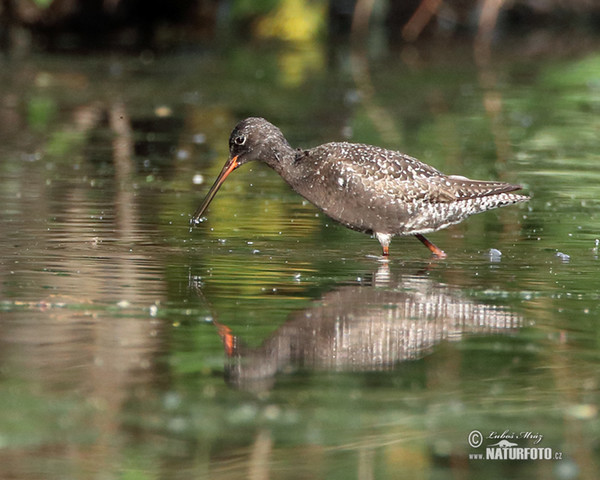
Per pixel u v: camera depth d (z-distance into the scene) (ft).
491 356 31.27
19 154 66.03
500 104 90.38
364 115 83.92
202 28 135.33
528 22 146.41
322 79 103.65
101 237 45.55
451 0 139.74
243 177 61.72
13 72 101.04
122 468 24.08
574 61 117.08
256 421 26.55
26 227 46.80
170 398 27.73
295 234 47.78
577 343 32.40
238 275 39.91
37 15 124.47
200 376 29.32
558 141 74.90
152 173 61.77
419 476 24.38
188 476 23.88
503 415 27.30
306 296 37.09
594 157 69.41
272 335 32.71
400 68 112.37
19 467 23.97
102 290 37.22
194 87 97.04
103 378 28.84
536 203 55.42
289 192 57.82
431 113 85.30
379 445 25.63
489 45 130.62
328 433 26.14
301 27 134.51
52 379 28.63
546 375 29.81
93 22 129.49
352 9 141.08
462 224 50.72
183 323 33.68
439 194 43.70
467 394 28.53
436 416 27.14
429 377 29.66
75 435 25.55
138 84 97.66
